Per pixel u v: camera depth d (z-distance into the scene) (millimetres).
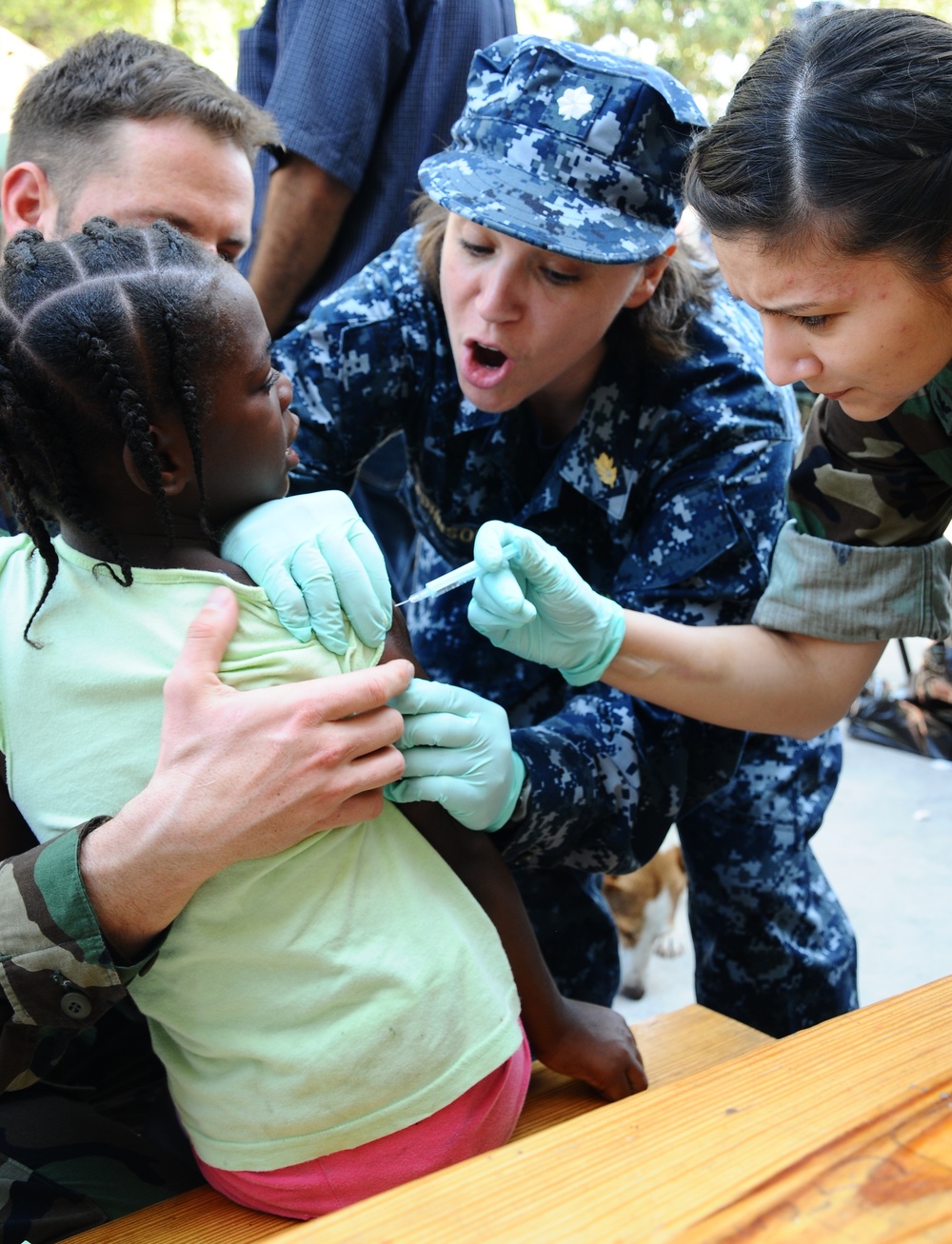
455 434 1593
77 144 1438
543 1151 669
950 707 3643
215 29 6820
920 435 1170
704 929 1902
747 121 940
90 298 847
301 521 981
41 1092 1158
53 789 941
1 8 6727
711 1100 720
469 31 1990
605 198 1298
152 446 875
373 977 925
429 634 1722
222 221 1488
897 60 889
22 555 993
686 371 1444
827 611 1261
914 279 913
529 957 1111
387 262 1592
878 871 3006
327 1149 937
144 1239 945
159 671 916
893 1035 800
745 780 1799
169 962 951
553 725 1336
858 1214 591
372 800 938
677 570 1390
